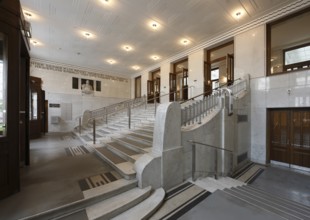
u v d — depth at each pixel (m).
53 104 9.70
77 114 10.48
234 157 4.97
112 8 4.96
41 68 9.40
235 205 2.48
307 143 4.63
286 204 2.78
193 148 3.42
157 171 2.86
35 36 6.70
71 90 10.33
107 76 11.87
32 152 4.66
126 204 2.22
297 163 4.83
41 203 2.02
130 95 12.80
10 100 2.28
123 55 8.92
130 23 5.77
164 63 9.77
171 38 6.93
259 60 5.55
